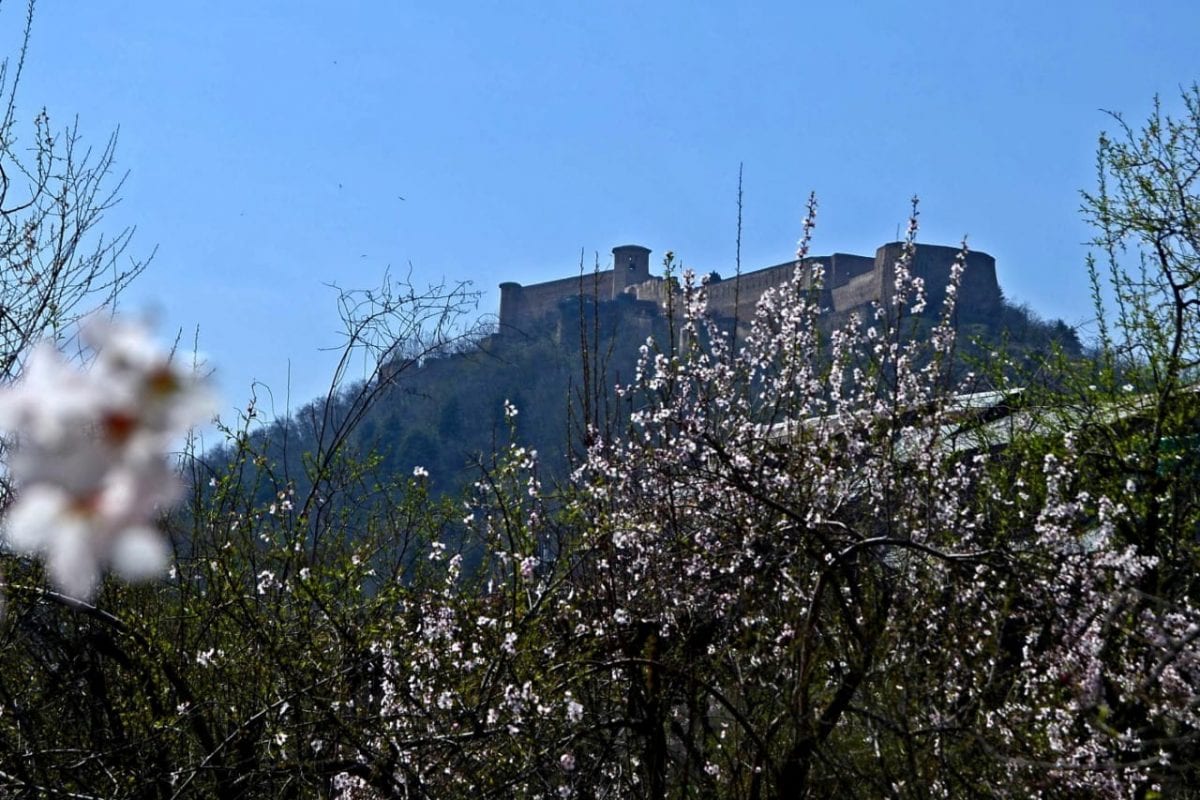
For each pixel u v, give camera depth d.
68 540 0.84
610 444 8.66
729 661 7.42
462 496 8.18
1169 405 9.62
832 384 9.05
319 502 7.93
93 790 6.80
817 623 6.82
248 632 7.17
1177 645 6.18
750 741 7.02
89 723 7.50
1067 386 10.57
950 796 6.42
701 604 7.57
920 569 6.94
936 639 6.84
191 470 7.05
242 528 7.45
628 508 8.12
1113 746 6.68
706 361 9.21
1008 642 7.60
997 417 10.59
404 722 6.84
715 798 7.16
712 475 7.28
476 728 6.65
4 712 6.74
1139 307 10.56
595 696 7.77
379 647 7.05
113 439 0.85
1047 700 6.88
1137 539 8.74
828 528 7.64
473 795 6.77
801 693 6.18
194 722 6.84
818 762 6.63
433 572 7.86
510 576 7.85
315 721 6.43
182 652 7.27
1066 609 6.60
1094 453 9.09
